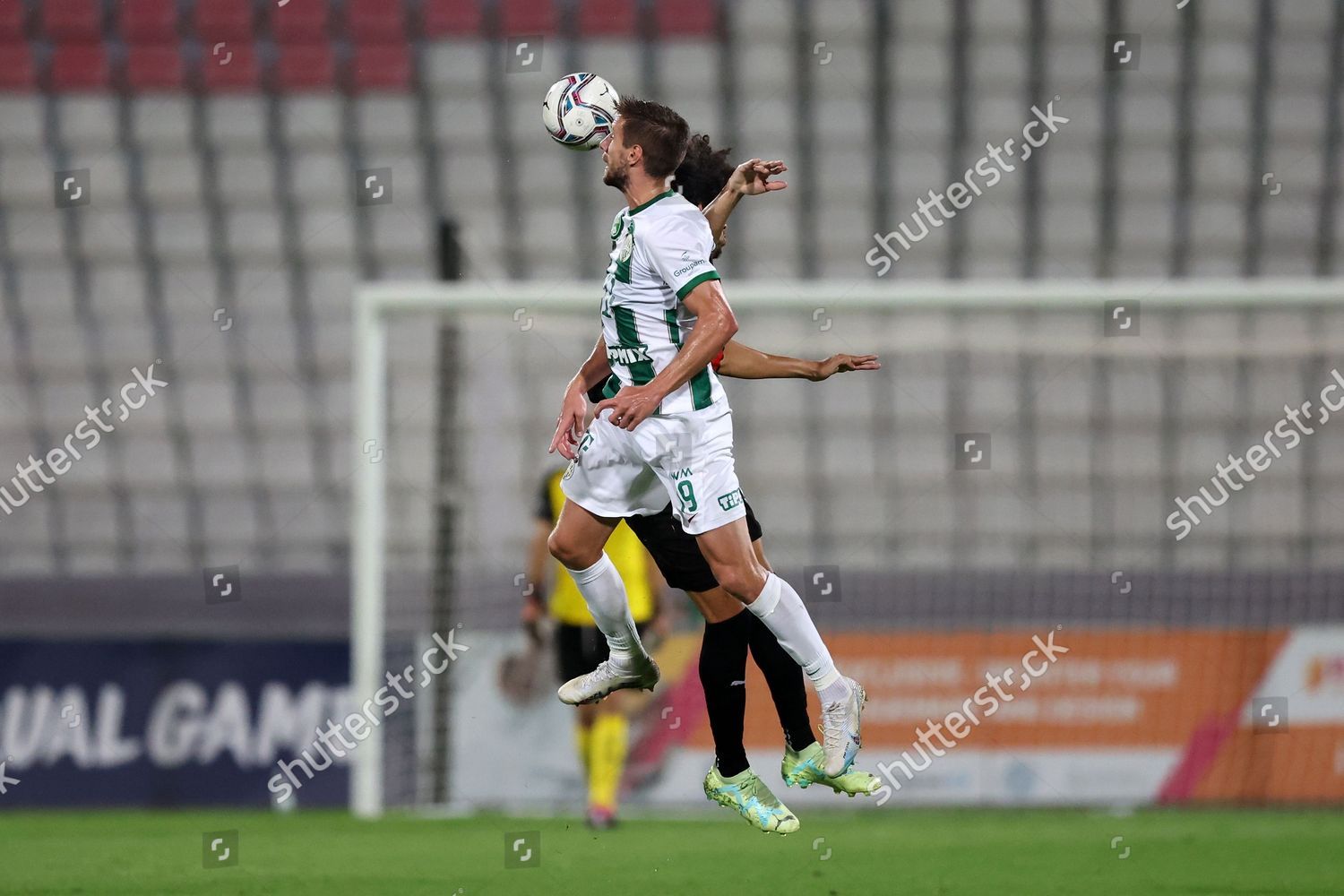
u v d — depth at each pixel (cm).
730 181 1609
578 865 2234
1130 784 3150
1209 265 4131
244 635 3145
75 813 3030
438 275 3575
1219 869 2198
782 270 4100
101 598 3203
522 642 3209
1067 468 3809
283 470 3859
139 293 4081
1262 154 4216
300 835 2628
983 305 3161
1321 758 3152
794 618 1588
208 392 3944
